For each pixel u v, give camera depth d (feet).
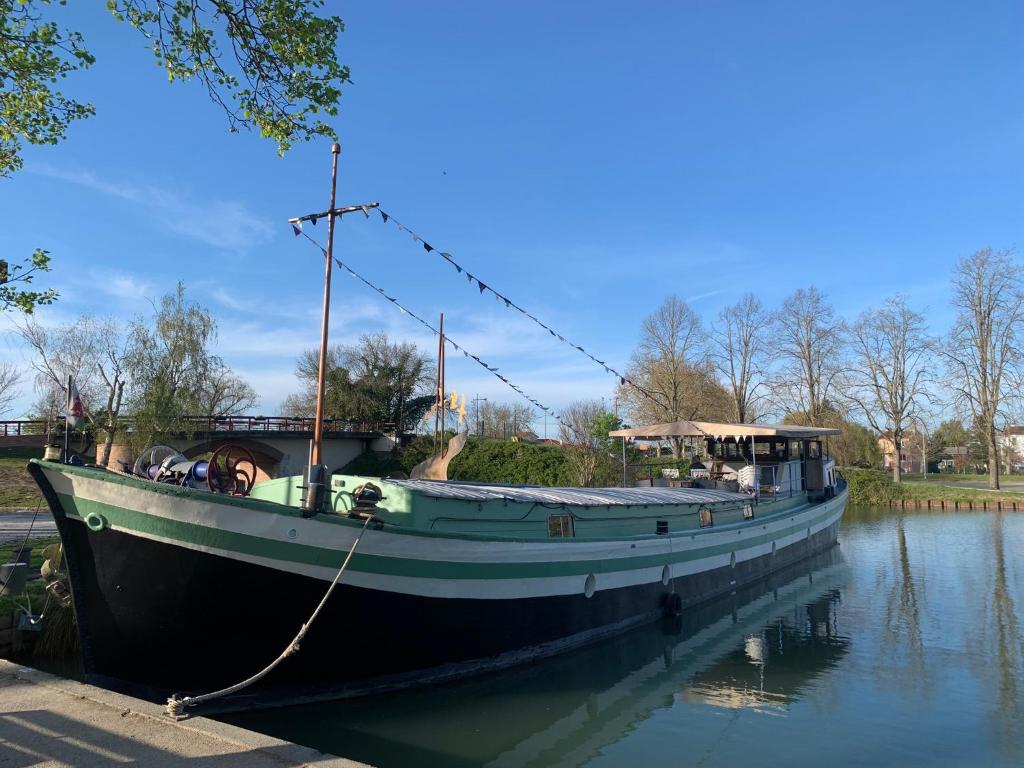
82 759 17.99
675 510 53.42
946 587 64.85
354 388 182.70
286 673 29.68
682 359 173.68
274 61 34.09
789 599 60.85
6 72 36.50
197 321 114.11
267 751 18.61
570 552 39.78
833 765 27.43
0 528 75.92
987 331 166.40
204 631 28.19
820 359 181.16
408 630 31.89
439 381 45.70
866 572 74.28
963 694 35.70
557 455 147.43
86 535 27.66
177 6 32.14
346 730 29.94
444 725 30.89
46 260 44.06
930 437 257.14
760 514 68.28
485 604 34.65
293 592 28.73
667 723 31.96
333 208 36.50
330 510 30.68
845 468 169.78
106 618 28.25
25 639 37.50
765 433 66.64
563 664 39.65
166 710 21.68
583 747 29.09
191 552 27.12
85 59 37.70
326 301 35.60
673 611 49.14
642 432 69.87
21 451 134.82
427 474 43.57
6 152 39.88
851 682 37.99
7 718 20.77
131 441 107.86
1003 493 160.45
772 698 35.47
